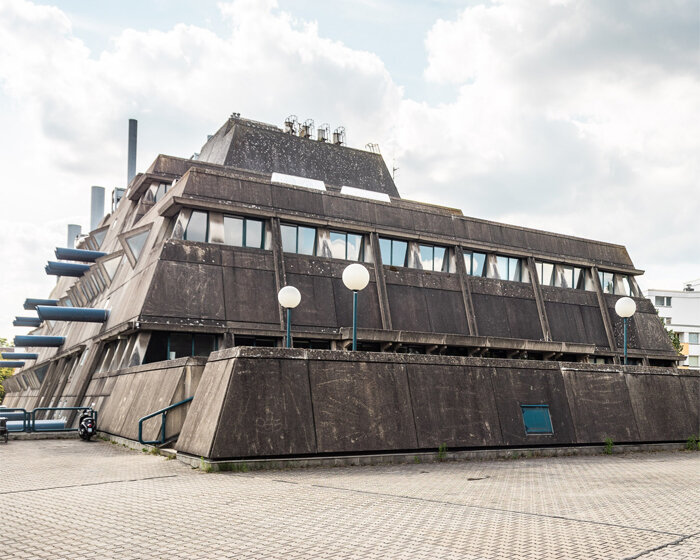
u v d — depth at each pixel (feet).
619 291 129.90
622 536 23.47
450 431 50.16
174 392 55.26
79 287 137.59
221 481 37.11
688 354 267.18
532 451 52.80
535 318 114.11
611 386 59.41
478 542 22.52
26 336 141.28
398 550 21.44
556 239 123.44
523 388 54.95
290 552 21.22
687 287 295.89
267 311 87.86
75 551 21.63
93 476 40.09
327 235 97.96
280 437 43.68
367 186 151.43
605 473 42.27
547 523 25.73
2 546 22.47
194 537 23.31
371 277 98.94
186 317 82.07
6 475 41.27
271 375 44.78
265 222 94.22
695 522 26.04
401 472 41.96
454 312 105.40
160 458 49.32
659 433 60.18
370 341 91.66
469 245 110.42
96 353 99.71
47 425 80.48
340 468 43.73
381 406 48.01
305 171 142.61
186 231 88.22
